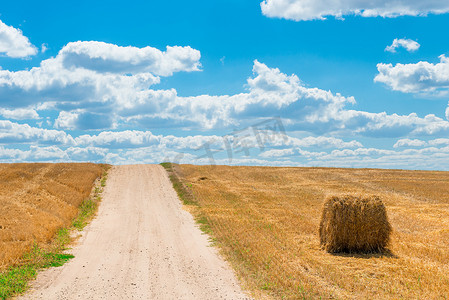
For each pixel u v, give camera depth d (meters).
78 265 11.34
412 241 14.05
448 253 12.06
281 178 38.38
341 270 10.16
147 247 14.03
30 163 42.91
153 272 10.56
